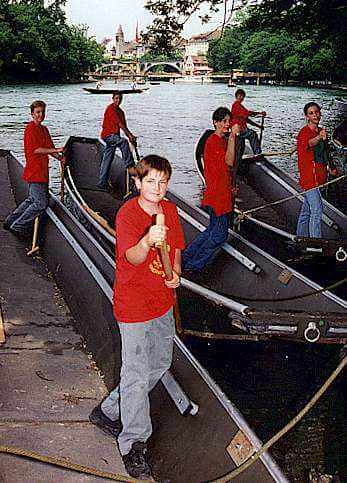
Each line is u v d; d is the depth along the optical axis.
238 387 5.48
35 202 7.49
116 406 3.97
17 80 68.69
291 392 5.41
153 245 3.26
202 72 110.44
